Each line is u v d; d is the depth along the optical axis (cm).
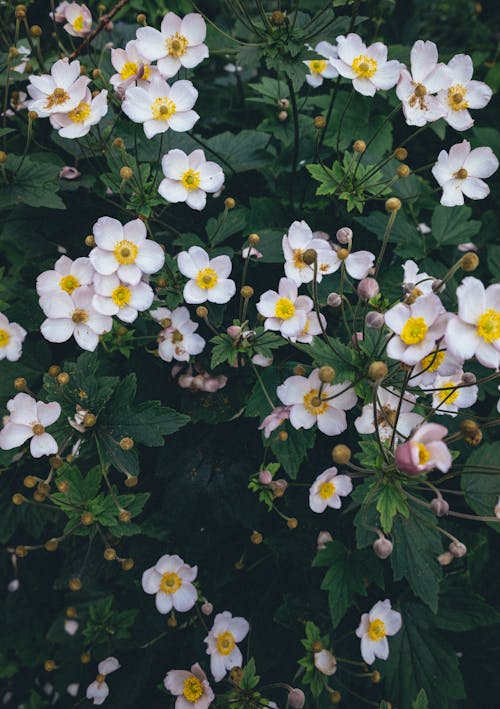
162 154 72
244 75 96
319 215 72
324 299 66
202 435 66
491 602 72
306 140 76
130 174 58
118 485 68
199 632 68
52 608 92
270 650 67
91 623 74
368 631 60
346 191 64
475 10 123
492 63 105
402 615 66
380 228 70
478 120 86
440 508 49
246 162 75
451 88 62
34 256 73
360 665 65
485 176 62
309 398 55
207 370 65
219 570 69
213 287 60
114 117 72
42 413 56
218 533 68
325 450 65
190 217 73
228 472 65
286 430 58
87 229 73
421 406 55
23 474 66
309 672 62
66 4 73
